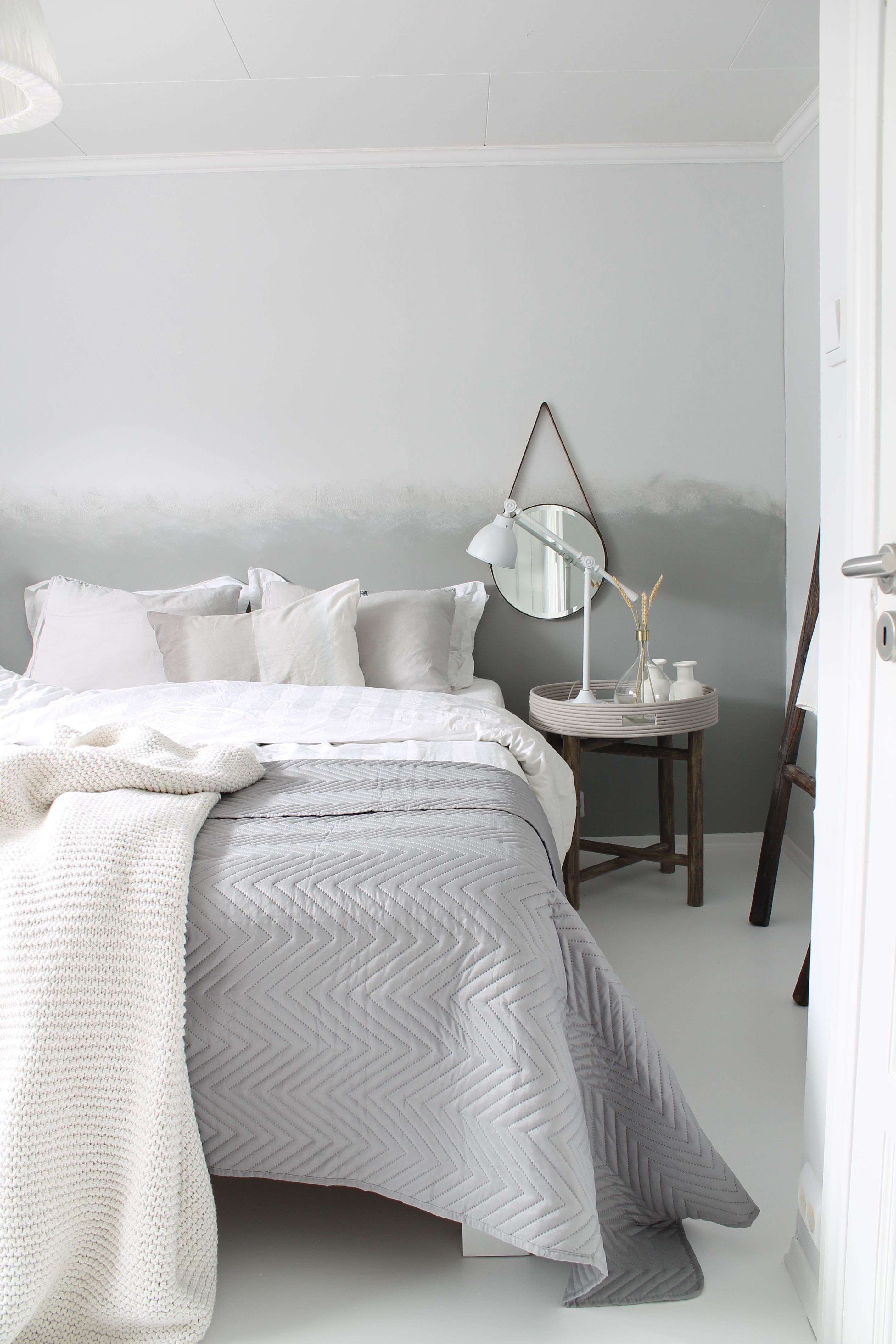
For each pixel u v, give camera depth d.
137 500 3.33
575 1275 1.36
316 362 3.29
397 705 2.48
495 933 1.36
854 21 1.08
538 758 2.38
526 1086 1.30
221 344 3.29
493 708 2.62
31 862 1.36
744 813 3.41
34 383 3.32
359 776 1.91
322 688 2.56
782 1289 1.38
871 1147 1.09
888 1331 1.05
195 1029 1.37
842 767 1.18
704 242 3.24
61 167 3.24
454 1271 1.43
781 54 2.64
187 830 1.48
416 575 3.34
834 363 1.23
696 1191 1.45
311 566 3.34
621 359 3.27
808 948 2.57
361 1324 1.32
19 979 1.26
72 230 3.28
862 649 1.11
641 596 2.89
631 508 3.31
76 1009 1.26
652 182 3.23
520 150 3.20
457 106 2.91
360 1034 1.36
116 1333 1.28
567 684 3.23
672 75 2.74
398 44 2.56
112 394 3.31
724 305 3.26
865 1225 1.11
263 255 3.27
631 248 3.25
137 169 3.24
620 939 2.65
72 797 1.53
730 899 2.96
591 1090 1.48
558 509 3.30
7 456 3.34
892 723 1.05
